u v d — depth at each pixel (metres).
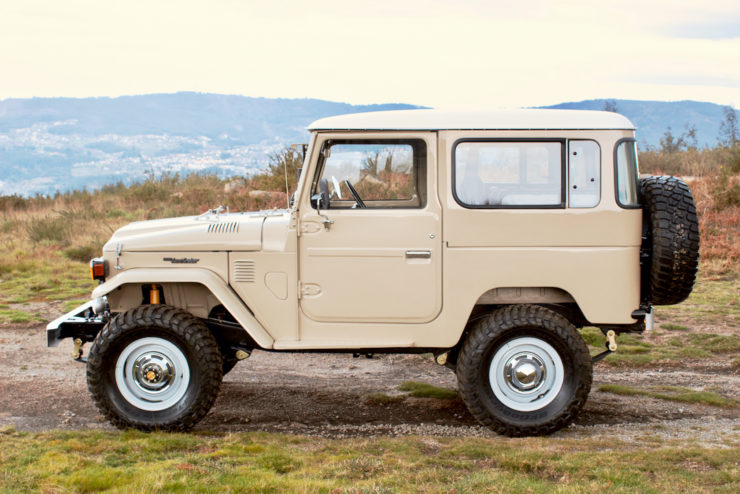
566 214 5.16
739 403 6.12
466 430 5.48
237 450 4.66
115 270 5.43
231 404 6.17
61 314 9.62
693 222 4.98
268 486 3.83
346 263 5.27
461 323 5.25
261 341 5.20
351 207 5.41
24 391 6.52
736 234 14.22
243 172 23.14
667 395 6.29
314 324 5.35
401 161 5.30
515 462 4.33
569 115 5.18
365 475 4.16
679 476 4.04
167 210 18.03
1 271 12.48
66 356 7.78
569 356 5.20
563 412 5.20
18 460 4.35
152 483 3.85
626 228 5.15
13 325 9.01
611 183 5.14
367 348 5.36
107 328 5.23
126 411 5.26
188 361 5.25
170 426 5.21
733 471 4.10
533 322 5.16
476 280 5.21
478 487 3.86
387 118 5.24
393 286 5.25
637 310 5.21
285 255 5.30
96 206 19.94
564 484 3.94
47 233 15.77
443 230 5.20
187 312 5.38
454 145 5.18
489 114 5.21
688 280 5.02
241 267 5.35
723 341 7.96
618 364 7.39
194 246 5.36
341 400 6.30
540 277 5.20
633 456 4.47
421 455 4.61
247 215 5.88
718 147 21.59
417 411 5.98
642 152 21.66
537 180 5.18
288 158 18.86
